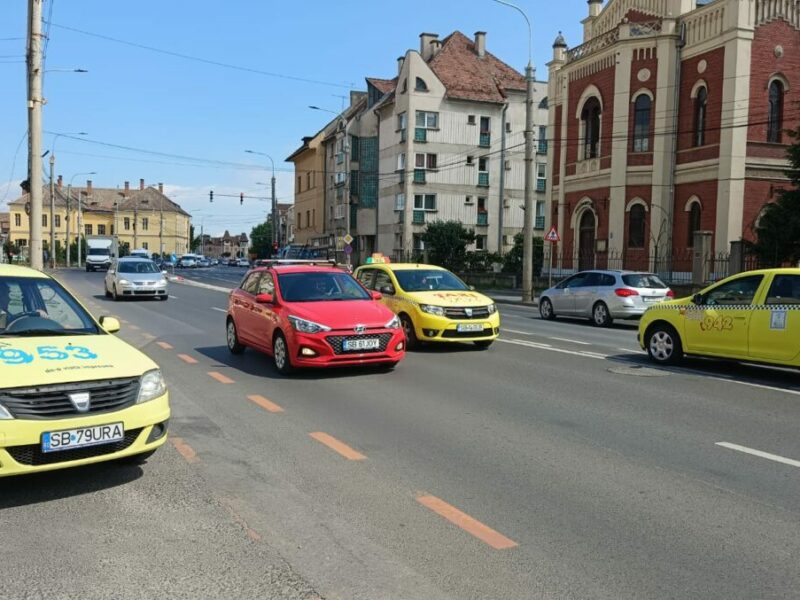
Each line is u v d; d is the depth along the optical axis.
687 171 29.08
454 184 52.06
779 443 6.49
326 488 5.18
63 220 109.75
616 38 31.41
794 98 28.05
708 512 4.75
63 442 4.73
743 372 10.54
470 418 7.38
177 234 119.69
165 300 24.81
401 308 12.88
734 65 26.81
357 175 58.03
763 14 27.34
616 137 31.03
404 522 4.54
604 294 18.97
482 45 55.78
